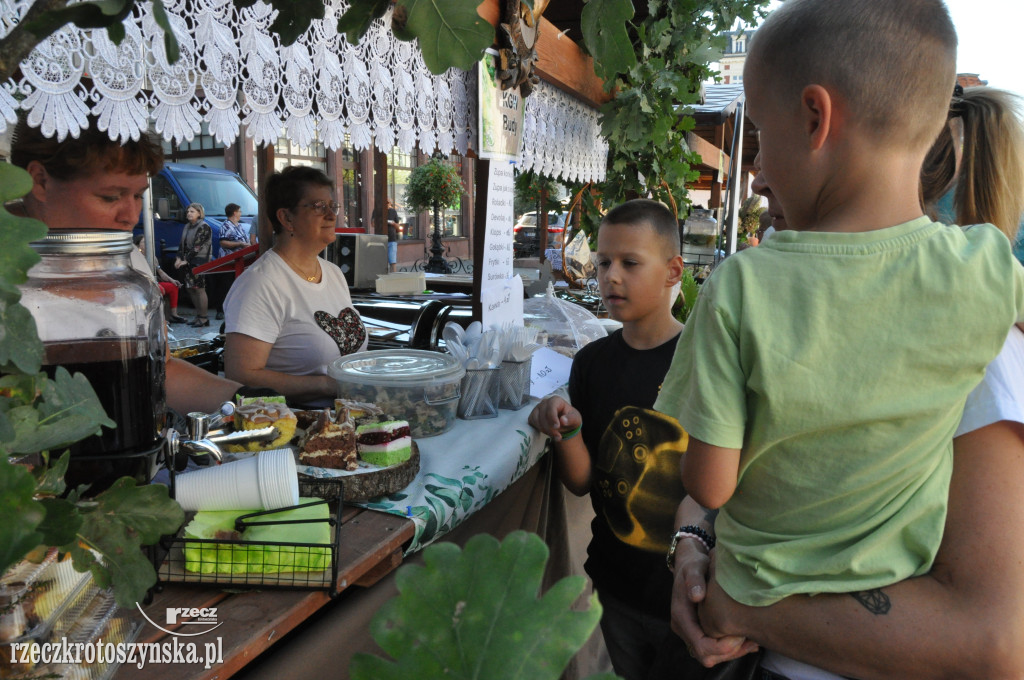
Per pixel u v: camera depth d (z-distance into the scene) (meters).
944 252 0.71
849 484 0.74
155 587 0.97
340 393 1.74
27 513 0.35
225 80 1.41
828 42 0.72
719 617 0.85
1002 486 0.71
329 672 1.10
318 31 1.64
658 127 3.43
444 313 2.52
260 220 3.45
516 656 0.33
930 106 0.72
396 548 1.17
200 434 1.24
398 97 1.93
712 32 3.60
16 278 0.35
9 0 1.03
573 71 3.04
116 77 1.21
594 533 1.85
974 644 0.69
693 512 1.17
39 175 1.52
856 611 0.74
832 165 0.75
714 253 6.72
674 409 0.86
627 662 1.71
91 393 0.54
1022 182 0.95
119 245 0.99
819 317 0.72
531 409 2.02
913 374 0.70
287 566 1.00
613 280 1.71
